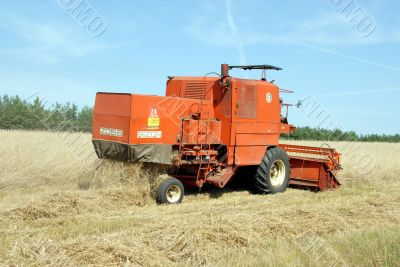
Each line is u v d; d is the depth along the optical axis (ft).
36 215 27.94
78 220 27.02
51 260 18.63
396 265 19.63
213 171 36.81
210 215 27.71
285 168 42.27
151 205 32.50
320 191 43.06
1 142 45.03
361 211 31.53
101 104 33.24
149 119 32.12
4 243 21.20
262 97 39.58
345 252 21.18
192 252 20.89
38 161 40.68
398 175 56.85
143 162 32.58
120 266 19.02
